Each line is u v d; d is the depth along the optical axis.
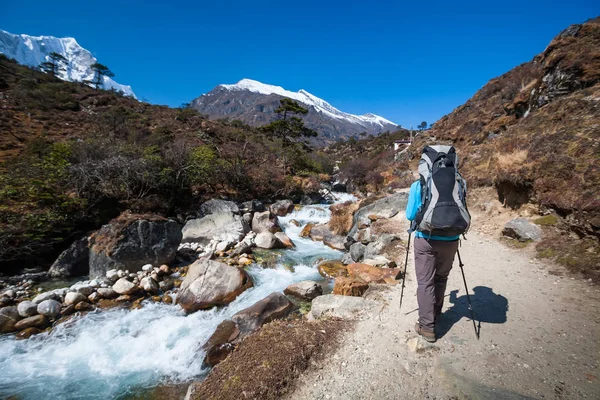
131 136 21.33
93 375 3.90
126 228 7.20
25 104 29.62
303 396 2.32
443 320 3.19
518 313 3.26
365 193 22.34
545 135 7.18
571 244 4.73
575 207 4.84
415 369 2.46
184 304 5.61
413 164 24.91
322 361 2.67
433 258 2.67
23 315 5.00
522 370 2.32
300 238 11.24
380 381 2.37
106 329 4.89
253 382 2.44
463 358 2.51
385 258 6.12
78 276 6.97
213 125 38.78
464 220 2.37
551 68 12.38
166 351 4.35
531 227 5.66
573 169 5.42
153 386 3.71
